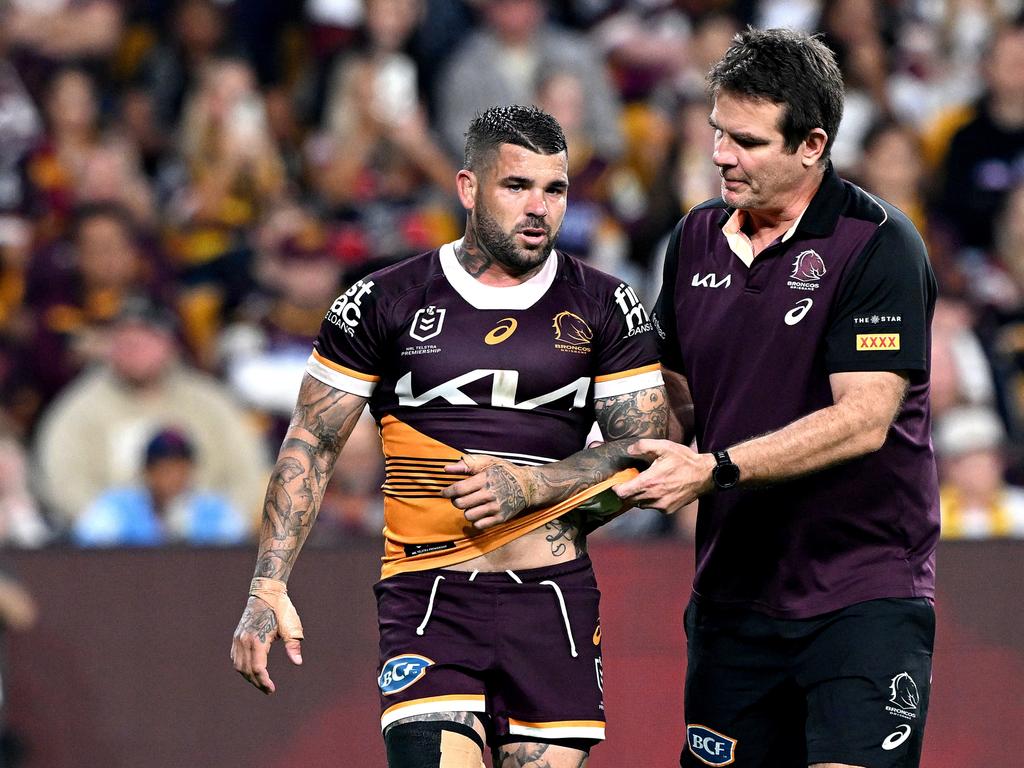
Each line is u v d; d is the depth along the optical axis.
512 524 13.62
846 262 13.89
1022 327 31.64
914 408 14.17
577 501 13.54
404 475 13.82
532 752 13.68
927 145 35.50
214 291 30.27
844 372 13.73
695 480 13.16
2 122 33.72
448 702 13.53
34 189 32.62
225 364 28.48
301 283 29.16
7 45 35.25
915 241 14.05
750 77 13.55
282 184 33.69
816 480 14.06
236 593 20.22
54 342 28.47
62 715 19.97
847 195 14.18
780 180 13.77
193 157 34.09
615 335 13.81
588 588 13.98
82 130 33.84
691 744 15.16
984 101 34.84
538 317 13.60
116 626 20.08
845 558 14.13
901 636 13.92
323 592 20.11
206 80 34.25
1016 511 23.94
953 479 24.00
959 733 20.22
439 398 13.59
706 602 14.80
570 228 31.88
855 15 36.53
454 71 34.41
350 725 20.03
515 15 34.22
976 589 20.34
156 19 36.47
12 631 19.98
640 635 20.06
